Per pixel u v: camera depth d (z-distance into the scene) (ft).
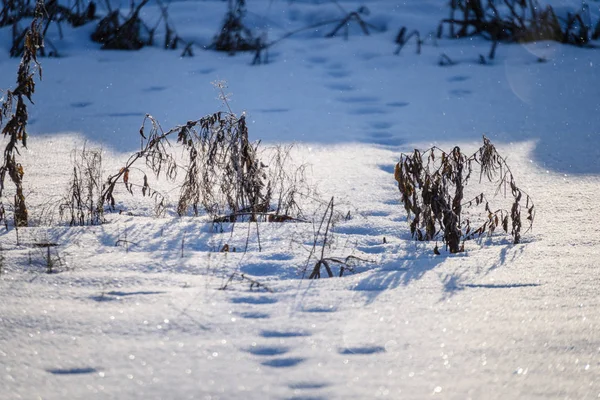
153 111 71.26
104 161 55.21
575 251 35.04
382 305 27.89
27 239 36.50
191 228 38.65
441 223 39.14
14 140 39.40
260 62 91.20
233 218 40.93
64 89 79.56
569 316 26.68
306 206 44.16
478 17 102.42
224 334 25.16
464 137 62.95
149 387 21.54
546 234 38.55
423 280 30.81
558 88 80.18
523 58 93.20
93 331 25.34
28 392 21.24
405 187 37.50
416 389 21.40
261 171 44.27
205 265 32.89
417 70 88.07
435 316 26.76
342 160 55.67
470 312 27.17
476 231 38.68
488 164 39.68
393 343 24.44
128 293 28.94
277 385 21.65
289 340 24.66
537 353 23.68
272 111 71.36
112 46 98.63
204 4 112.16
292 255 34.71
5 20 101.91
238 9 98.63
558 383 21.74
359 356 23.49
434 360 23.21
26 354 23.62
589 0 111.34
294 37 102.06
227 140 42.14
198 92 78.13
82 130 64.85
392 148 59.93
